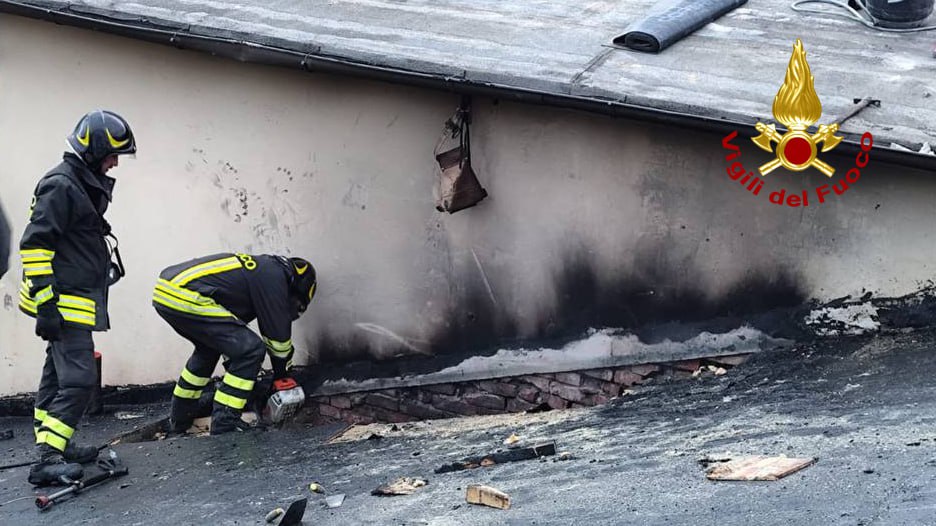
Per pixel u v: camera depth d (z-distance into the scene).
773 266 6.51
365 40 7.13
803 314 6.50
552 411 7.01
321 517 5.17
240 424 7.35
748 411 5.75
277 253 7.86
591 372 7.16
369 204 7.50
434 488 5.37
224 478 6.18
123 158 8.03
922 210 6.07
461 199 7.02
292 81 7.45
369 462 6.16
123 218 8.17
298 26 7.38
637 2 7.92
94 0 7.72
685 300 6.78
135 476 6.41
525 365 7.34
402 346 7.69
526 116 6.84
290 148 7.60
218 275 7.20
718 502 4.42
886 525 3.89
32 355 8.64
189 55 7.65
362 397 7.87
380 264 7.59
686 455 5.18
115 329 8.41
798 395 5.80
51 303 6.00
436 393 7.66
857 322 6.39
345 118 7.39
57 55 7.98
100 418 8.25
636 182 6.69
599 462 5.36
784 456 4.86
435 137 7.18
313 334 7.89
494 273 7.27
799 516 4.12
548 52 6.95
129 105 7.93
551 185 6.93
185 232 8.07
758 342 6.64
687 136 6.46
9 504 6.05
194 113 7.78
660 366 6.95
